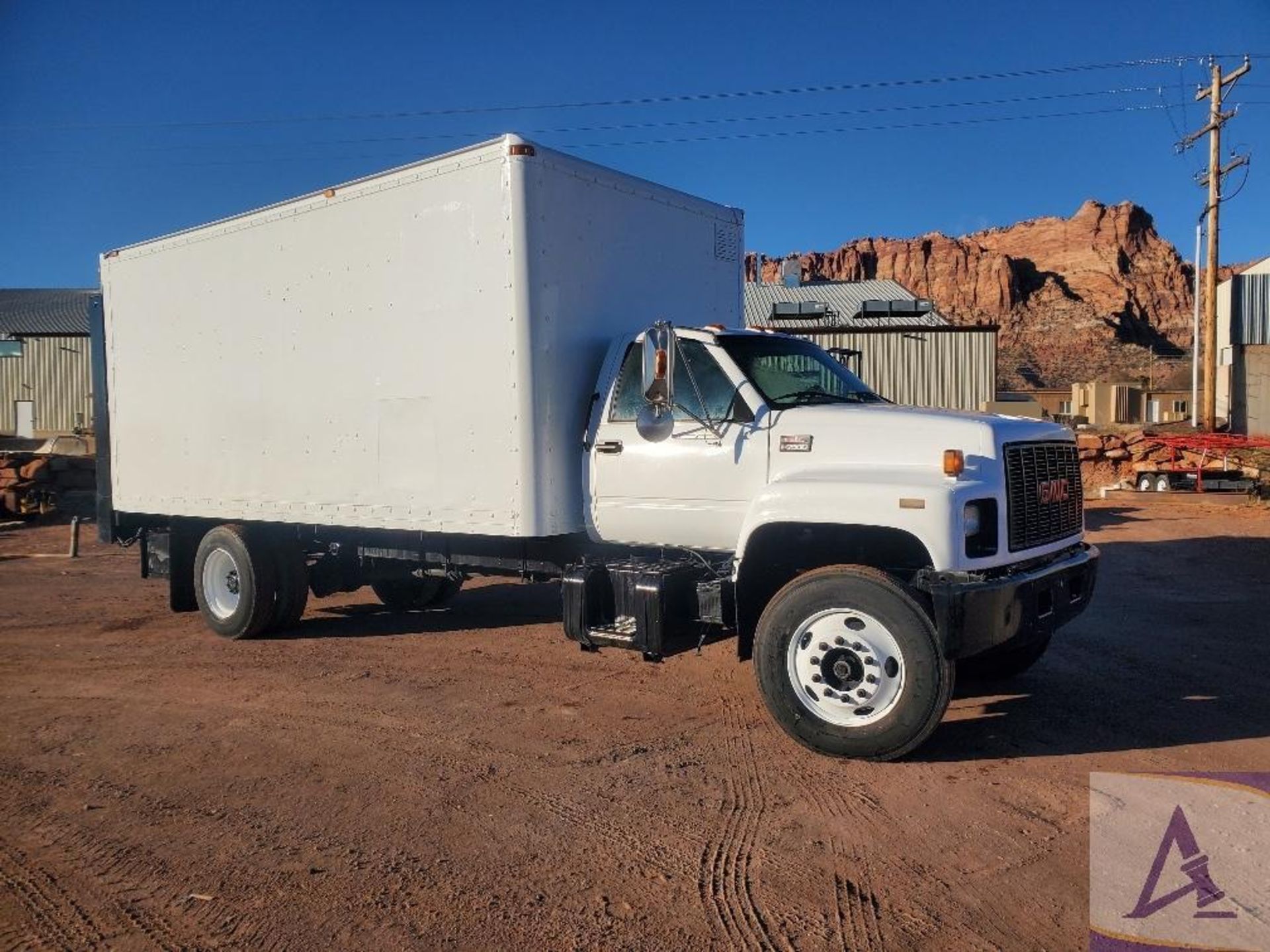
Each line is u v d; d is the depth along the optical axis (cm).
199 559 880
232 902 382
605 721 605
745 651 579
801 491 539
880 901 374
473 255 646
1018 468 547
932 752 537
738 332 635
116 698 683
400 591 988
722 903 374
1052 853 410
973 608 496
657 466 618
